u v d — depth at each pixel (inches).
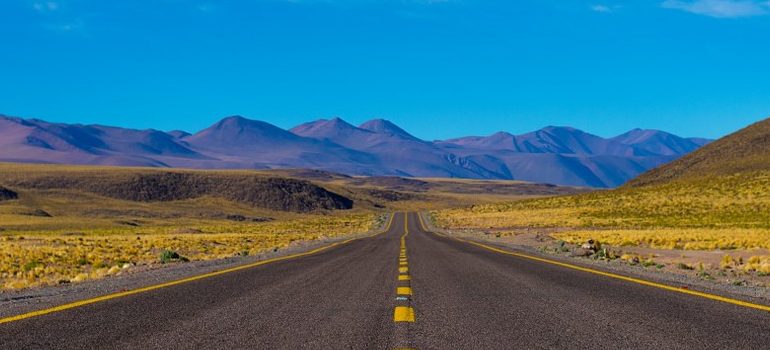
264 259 951.6
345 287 507.8
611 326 319.0
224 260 959.0
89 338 288.2
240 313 364.5
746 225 2871.6
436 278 587.5
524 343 276.2
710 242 1640.0
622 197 5000.0
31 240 2217.0
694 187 4808.1
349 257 970.1
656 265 931.3
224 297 440.8
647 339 285.1
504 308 384.2
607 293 459.2
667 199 4507.9
